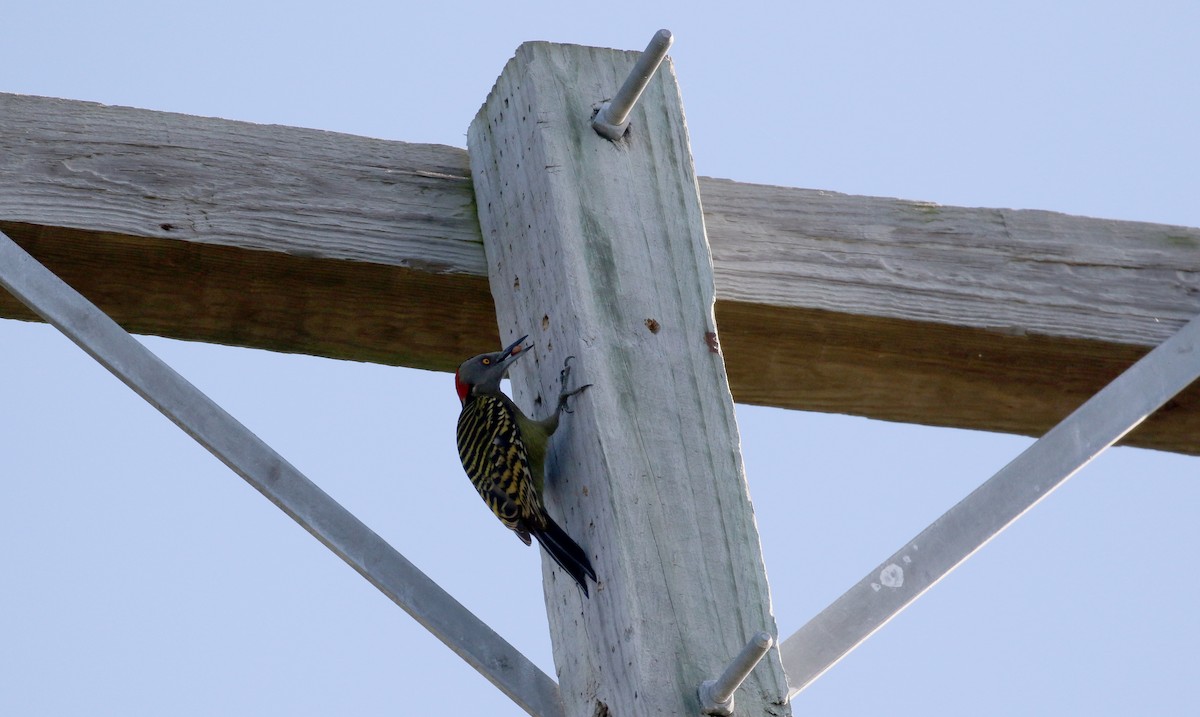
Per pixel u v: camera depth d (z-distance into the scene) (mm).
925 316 9344
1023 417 9945
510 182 8820
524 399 8594
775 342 9344
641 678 7027
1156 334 9664
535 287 8383
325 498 7723
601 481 7543
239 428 7812
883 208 9672
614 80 8828
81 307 7961
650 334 8023
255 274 8906
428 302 9164
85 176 8766
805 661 7535
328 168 9141
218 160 9000
